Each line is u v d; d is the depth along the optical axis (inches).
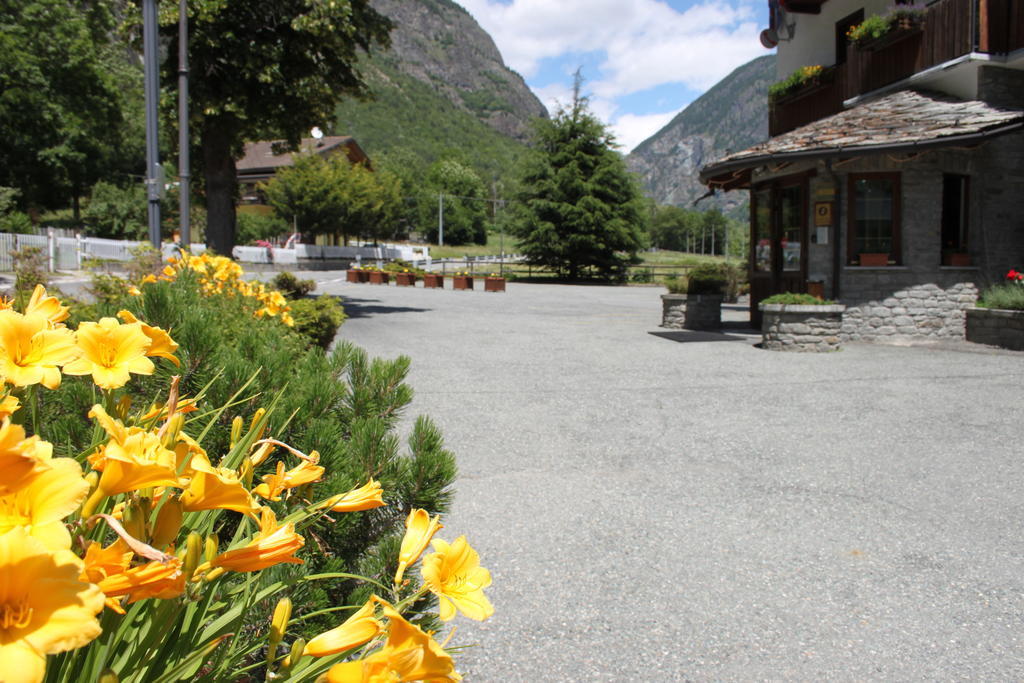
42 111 1473.9
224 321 177.0
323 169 1883.6
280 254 1681.8
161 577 31.6
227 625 44.4
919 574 142.5
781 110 707.4
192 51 639.8
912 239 488.7
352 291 1034.7
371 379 118.6
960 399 307.1
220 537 88.9
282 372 104.7
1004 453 227.0
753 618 124.8
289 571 74.3
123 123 1831.9
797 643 116.7
